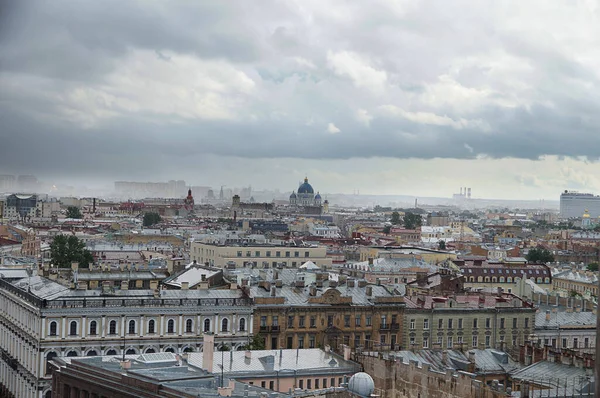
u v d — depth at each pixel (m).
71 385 151.75
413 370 150.50
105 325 195.50
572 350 182.75
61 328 191.62
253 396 130.38
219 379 139.88
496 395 134.50
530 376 163.75
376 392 158.75
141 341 198.38
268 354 174.12
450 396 141.75
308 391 139.12
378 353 169.12
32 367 193.75
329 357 175.62
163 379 135.75
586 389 147.75
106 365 150.50
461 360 184.75
